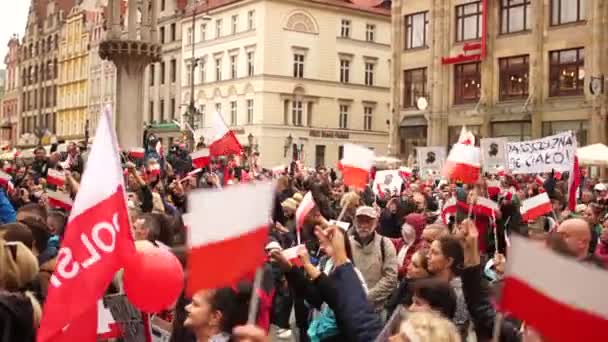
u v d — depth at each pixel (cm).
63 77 9850
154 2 2205
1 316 459
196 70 7244
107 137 441
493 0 4609
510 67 4556
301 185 2048
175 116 7538
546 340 339
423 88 5072
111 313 535
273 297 801
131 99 2136
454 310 553
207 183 1630
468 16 4769
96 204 435
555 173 2436
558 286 334
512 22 4541
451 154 1206
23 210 856
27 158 2627
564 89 4275
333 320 667
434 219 1432
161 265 454
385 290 825
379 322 543
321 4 6669
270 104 6431
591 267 329
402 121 5188
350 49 6906
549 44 4328
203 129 6606
